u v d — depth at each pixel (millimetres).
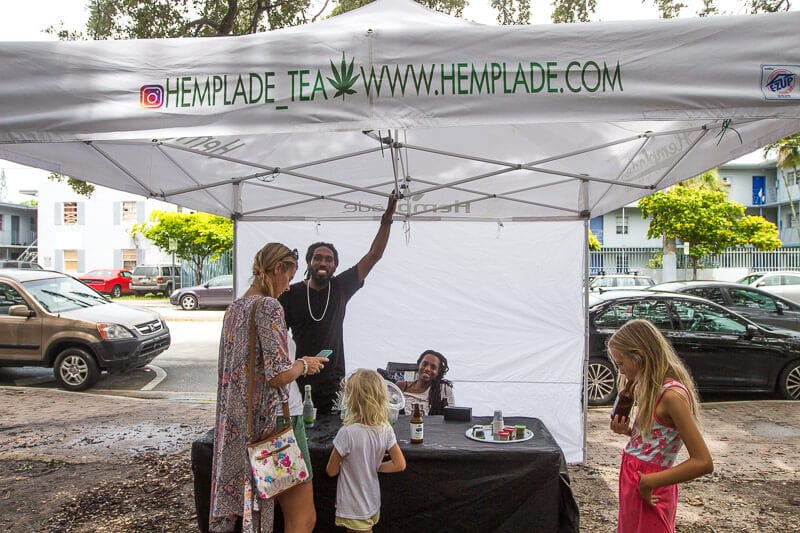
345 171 5379
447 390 5797
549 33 2926
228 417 3156
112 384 10297
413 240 6109
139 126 3029
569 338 6020
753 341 8844
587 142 4742
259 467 3057
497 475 3758
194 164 4980
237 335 3193
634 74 2902
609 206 5711
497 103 2934
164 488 5328
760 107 2883
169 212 30312
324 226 6094
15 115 3041
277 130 2990
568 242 6000
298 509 3338
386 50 2965
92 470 5809
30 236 45188
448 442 3969
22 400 8828
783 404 8500
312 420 4316
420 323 6125
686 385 2826
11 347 9727
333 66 2977
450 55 2945
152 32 12203
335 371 5160
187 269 32219
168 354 13180
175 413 8078
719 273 29641
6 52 3045
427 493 3771
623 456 2977
